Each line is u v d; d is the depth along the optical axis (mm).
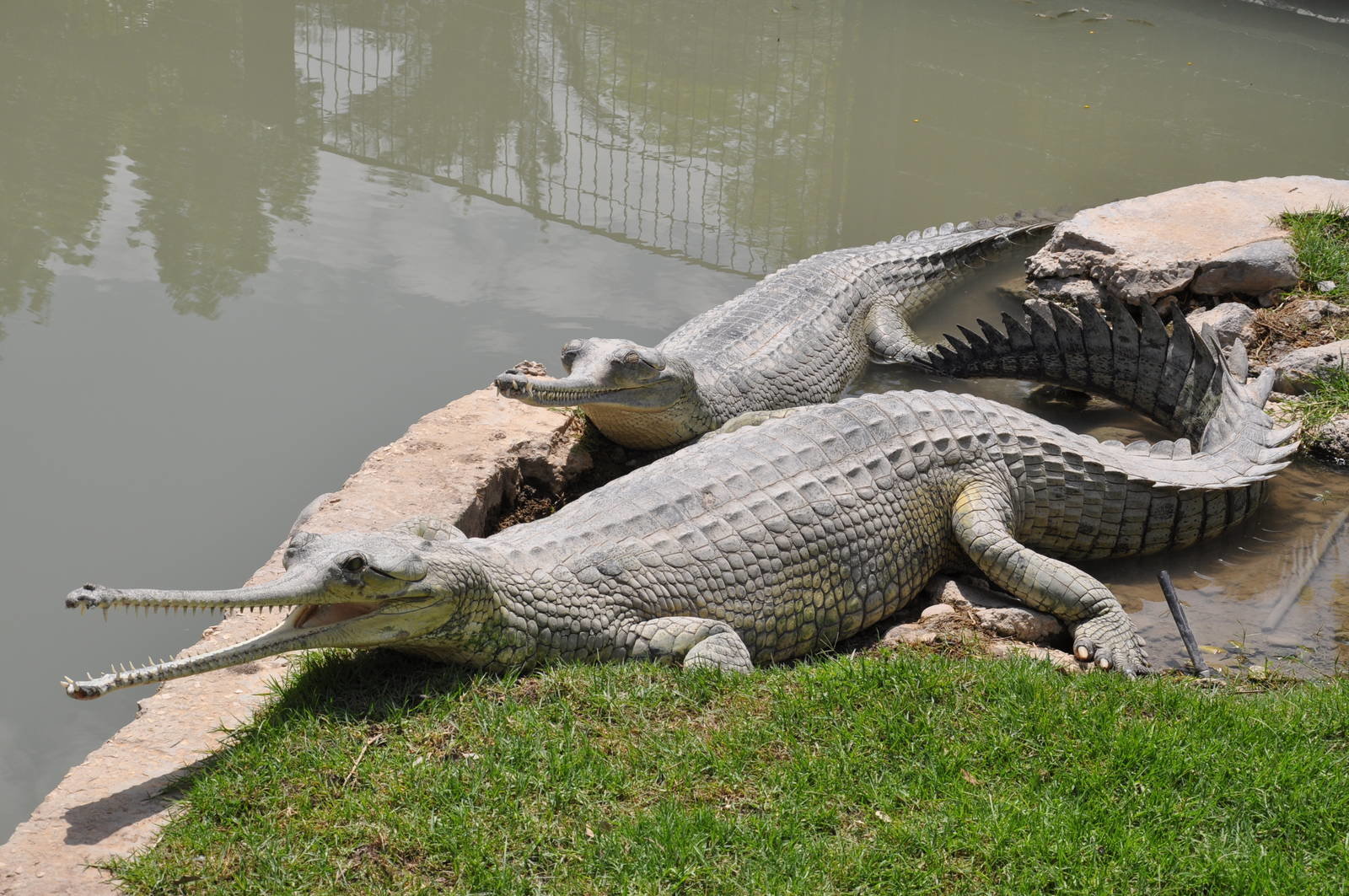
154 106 13703
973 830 4445
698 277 10742
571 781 4621
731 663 5465
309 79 14617
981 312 10500
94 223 11164
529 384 7234
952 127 13836
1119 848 4371
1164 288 9477
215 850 4324
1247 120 13953
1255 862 4312
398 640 5035
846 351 9555
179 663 4504
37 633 6641
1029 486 6809
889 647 5848
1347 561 6914
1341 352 8508
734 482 6188
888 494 6422
